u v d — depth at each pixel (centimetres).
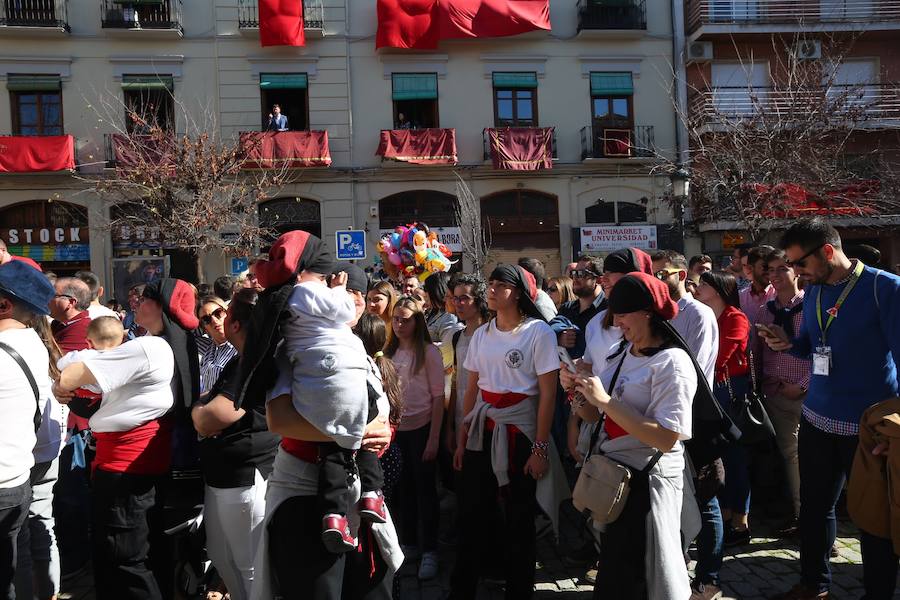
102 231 1645
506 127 1797
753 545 439
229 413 286
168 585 337
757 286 525
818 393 344
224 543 315
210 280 1672
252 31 1702
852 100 1636
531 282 362
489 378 354
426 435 430
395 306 438
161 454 323
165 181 1456
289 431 223
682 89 1838
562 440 506
